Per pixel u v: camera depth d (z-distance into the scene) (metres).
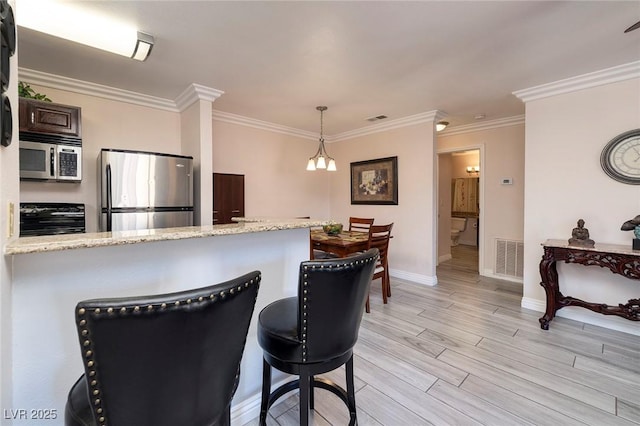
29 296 1.03
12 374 0.99
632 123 2.60
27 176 2.41
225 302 0.79
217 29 2.04
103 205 2.75
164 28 2.03
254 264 1.66
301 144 5.17
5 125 0.85
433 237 4.15
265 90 3.20
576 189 2.90
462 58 2.48
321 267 1.13
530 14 1.88
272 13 1.87
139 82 2.97
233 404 1.61
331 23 1.98
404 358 2.25
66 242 0.97
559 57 2.46
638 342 2.46
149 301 0.69
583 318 2.90
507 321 2.92
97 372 0.70
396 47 2.29
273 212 4.78
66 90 2.90
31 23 1.83
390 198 4.59
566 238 2.96
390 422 1.60
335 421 1.62
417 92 3.26
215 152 4.08
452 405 1.73
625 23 1.97
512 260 4.39
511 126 4.35
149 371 0.73
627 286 2.66
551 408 1.69
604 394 1.81
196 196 3.24
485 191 4.63
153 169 2.91
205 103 3.16
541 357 2.24
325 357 1.24
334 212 5.58
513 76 2.83
